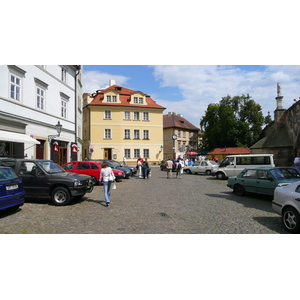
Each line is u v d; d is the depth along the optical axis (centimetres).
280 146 2847
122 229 652
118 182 1841
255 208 906
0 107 1534
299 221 604
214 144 5419
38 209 873
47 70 2091
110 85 5391
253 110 5147
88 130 4441
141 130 4591
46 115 2066
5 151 1634
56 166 1056
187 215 799
